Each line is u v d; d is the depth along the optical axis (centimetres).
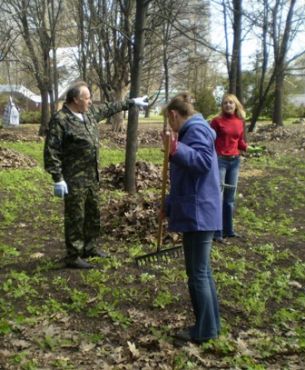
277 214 571
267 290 344
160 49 1606
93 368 250
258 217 557
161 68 1884
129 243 443
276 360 261
